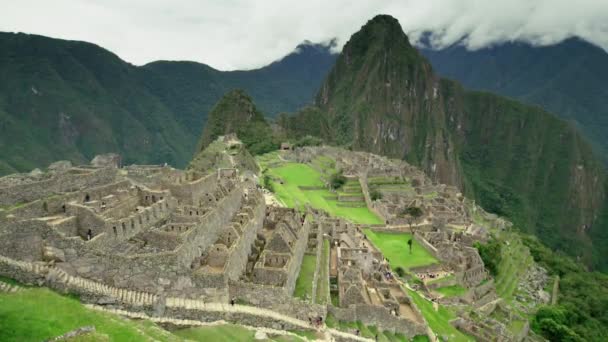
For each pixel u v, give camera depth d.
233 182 74.44
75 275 36.91
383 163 194.38
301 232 64.12
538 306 103.88
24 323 28.53
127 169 77.06
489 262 104.19
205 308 40.44
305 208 99.88
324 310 48.97
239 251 50.81
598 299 123.75
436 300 77.25
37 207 41.59
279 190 117.94
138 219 46.09
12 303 30.20
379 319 56.09
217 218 55.00
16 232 35.25
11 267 34.22
